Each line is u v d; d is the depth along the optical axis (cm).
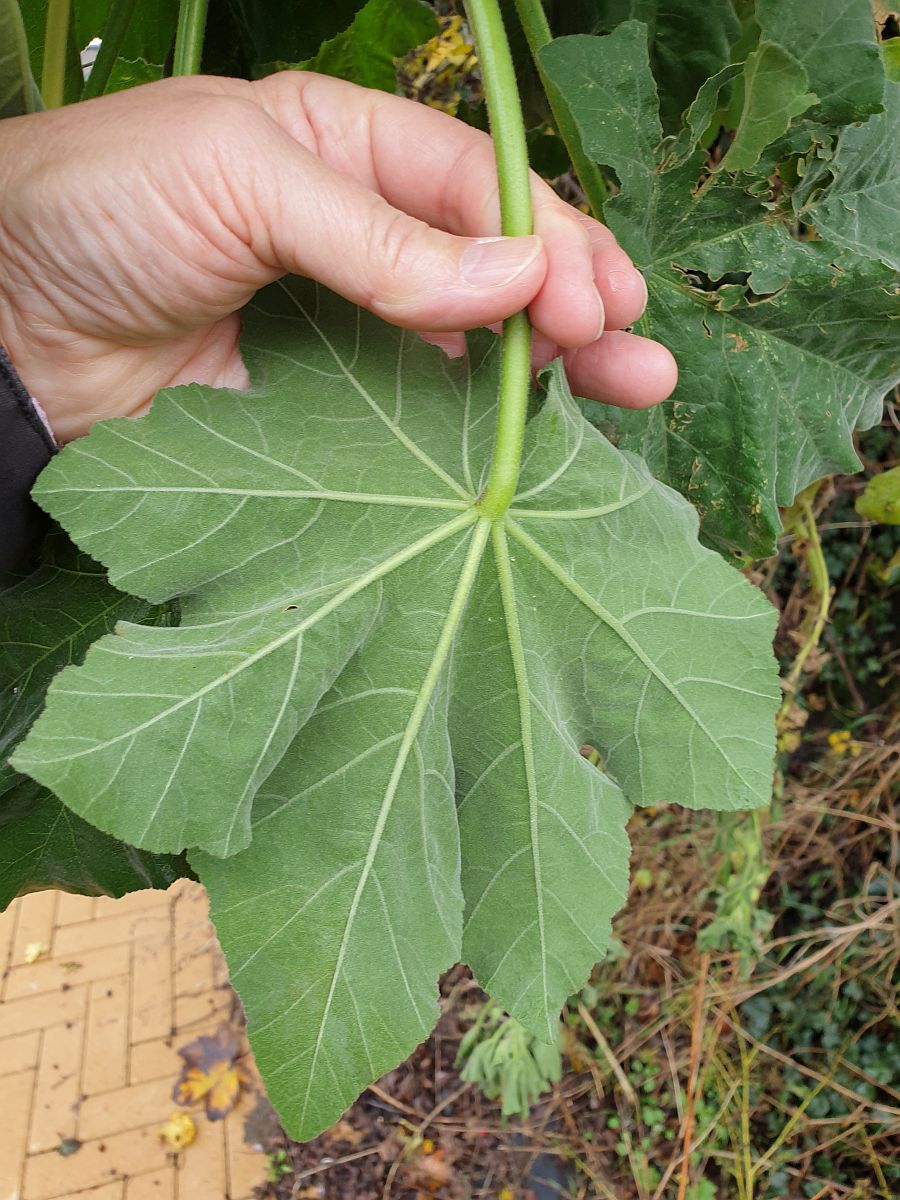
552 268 20
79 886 24
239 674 17
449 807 19
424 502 19
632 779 20
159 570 18
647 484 21
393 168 25
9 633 22
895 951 69
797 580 72
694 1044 67
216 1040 71
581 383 26
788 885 77
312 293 20
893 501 38
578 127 22
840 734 77
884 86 21
